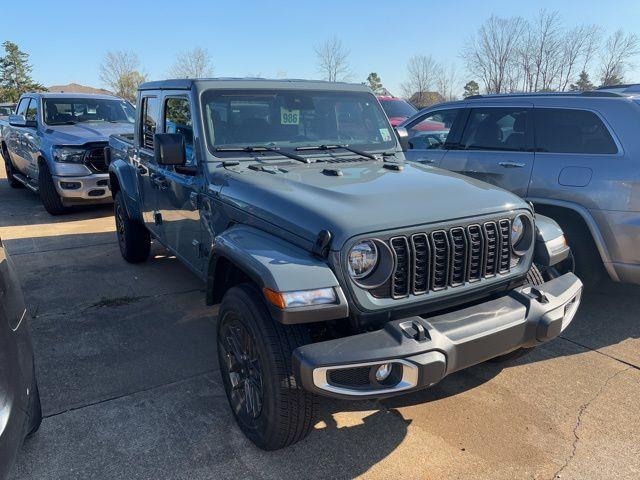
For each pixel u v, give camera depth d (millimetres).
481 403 3393
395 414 3275
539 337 2787
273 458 2869
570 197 4477
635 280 4273
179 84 4055
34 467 2801
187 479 2717
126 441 3004
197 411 3283
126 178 5629
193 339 4262
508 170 4953
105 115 9953
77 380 3639
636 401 3396
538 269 3373
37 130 9203
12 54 58969
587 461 2850
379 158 4047
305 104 4059
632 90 5105
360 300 2508
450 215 2740
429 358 2391
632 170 4156
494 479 2725
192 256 4070
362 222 2531
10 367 2332
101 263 6246
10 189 11867
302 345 2568
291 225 2703
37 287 5441
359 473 2766
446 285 2754
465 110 5516
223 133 3734
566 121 4668
